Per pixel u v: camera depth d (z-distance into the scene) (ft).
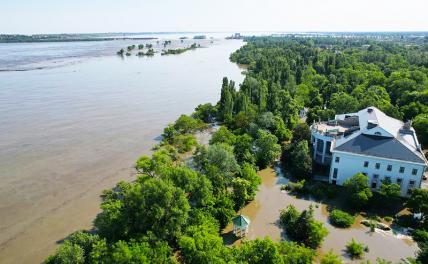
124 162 325.21
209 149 257.75
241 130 372.79
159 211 179.11
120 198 249.55
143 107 521.65
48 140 380.58
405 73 579.07
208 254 160.25
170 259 168.86
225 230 214.28
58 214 241.96
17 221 234.79
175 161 313.12
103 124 438.40
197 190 214.69
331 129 298.56
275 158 323.78
